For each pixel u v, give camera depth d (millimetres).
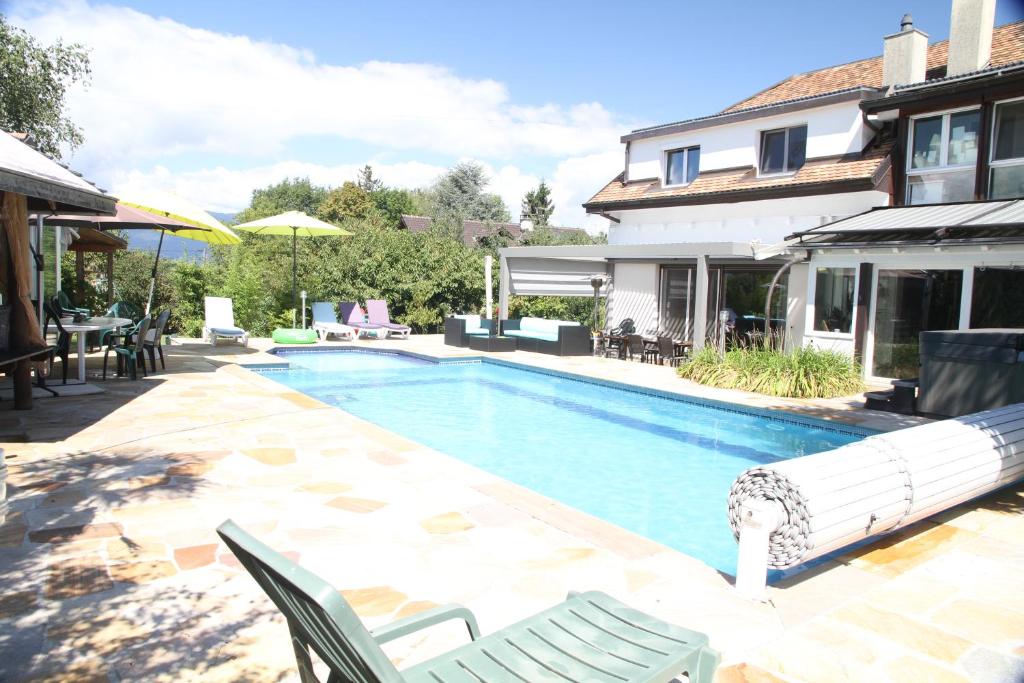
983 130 13094
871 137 15570
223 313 18250
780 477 4043
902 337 12891
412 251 23406
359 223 29781
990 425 5770
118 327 11609
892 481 4508
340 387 13961
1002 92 12703
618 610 2828
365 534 4832
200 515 5094
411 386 14305
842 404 11305
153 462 6512
